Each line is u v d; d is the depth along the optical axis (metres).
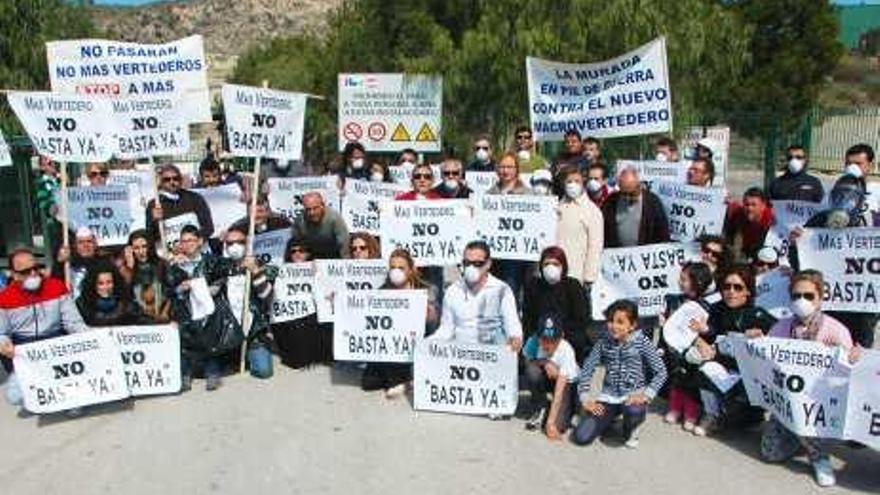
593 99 11.43
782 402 6.63
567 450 7.13
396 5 24.62
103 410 8.23
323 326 9.44
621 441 7.31
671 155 12.30
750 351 6.86
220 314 8.80
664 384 8.05
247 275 9.11
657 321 9.34
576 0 17.12
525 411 8.06
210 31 124.62
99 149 9.28
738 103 38.44
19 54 21.12
